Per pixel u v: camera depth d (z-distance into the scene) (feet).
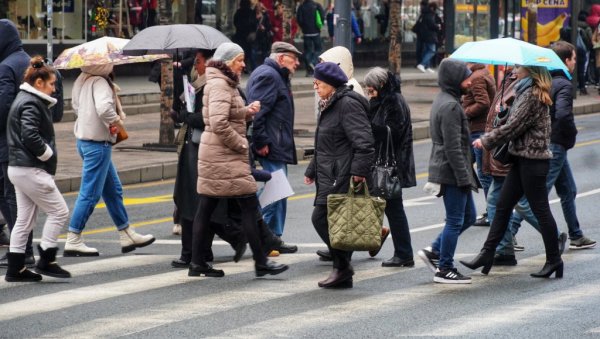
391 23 192.34
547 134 73.72
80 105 81.82
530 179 73.67
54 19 214.28
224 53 72.02
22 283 72.59
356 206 68.74
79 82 82.28
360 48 288.92
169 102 140.36
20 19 210.38
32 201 73.15
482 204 106.11
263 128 82.23
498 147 74.23
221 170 72.54
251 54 238.89
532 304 66.44
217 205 74.84
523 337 58.65
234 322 61.82
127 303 66.69
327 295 69.00
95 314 63.87
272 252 82.28
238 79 72.54
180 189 77.51
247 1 237.86
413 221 96.94
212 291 70.08
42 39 213.25
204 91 72.84
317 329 60.23
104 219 98.94
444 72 72.33
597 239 88.53
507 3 211.20
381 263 79.56
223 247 86.63
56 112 83.20
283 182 81.15
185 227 77.51
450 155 71.46
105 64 81.10
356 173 68.69
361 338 58.34
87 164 81.66
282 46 83.66
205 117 72.74
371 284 72.38
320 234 71.15
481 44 75.51
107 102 80.89
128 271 76.59
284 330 59.98
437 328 60.44
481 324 61.36
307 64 244.83
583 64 225.97
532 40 207.00
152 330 60.03
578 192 112.47
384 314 63.77
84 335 59.11
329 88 69.97
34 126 71.51
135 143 144.56
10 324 61.67
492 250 74.84
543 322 61.82
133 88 198.59
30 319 62.75
